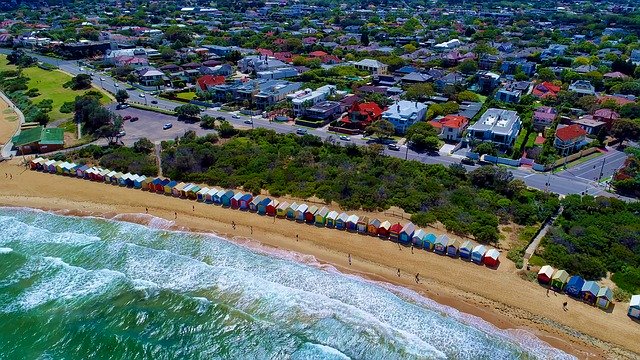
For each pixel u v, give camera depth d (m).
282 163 101.56
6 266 69.31
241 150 106.38
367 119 125.50
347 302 61.69
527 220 78.38
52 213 84.81
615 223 76.50
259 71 178.62
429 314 59.25
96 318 59.09
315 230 78.06
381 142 116.00
